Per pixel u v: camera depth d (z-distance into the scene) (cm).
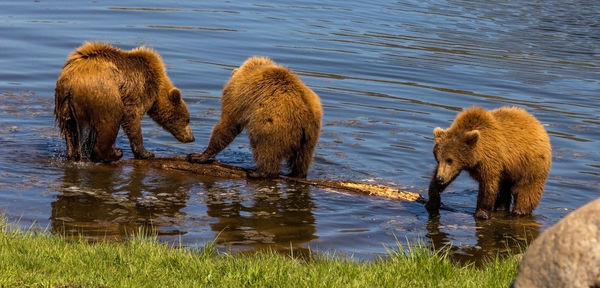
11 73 2214
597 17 4034
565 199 1532
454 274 973
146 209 1340
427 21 3566
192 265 974
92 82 1494
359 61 2656
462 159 1380
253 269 949
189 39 2780
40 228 1212
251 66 1566
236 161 1673
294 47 2783
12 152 1589
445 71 2622
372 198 1471
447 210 1452
